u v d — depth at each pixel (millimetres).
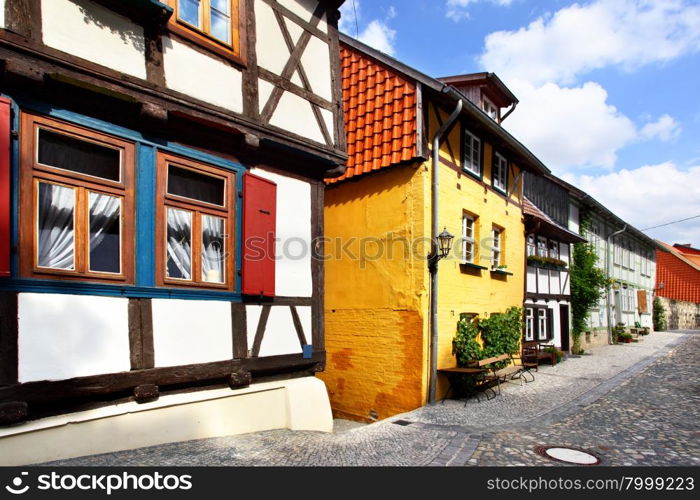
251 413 5457
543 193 15305
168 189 4965
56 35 3953
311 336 6230
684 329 33000
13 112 3740
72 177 4070
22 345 3672
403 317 8711
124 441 4312
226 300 5246
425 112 8906
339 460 4684
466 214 10172
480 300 10281
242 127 5383
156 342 4539
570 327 16188
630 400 8266
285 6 6207
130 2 4328
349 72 10391
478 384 9164
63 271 3957
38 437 3805
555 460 4930
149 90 4504
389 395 8781
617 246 22797
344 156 6691
